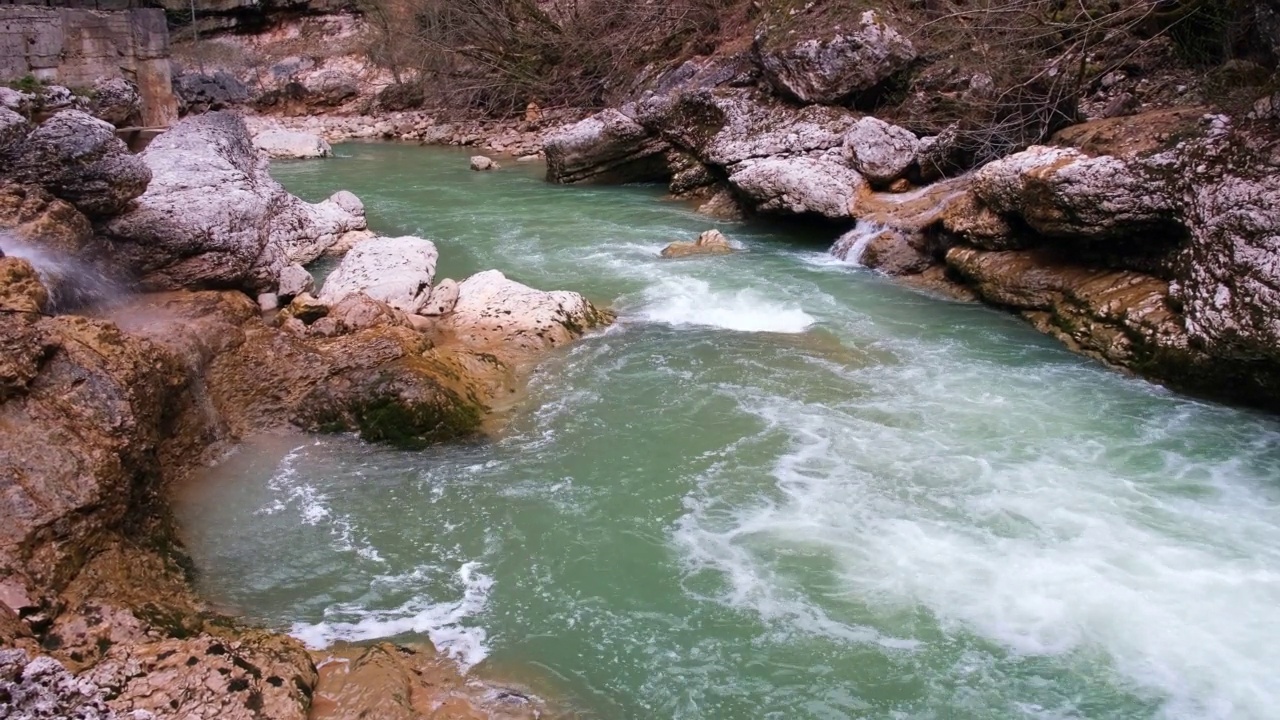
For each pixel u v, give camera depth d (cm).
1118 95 1464
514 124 2989
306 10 3862
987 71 1556
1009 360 1030
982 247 1246
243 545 675
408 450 811
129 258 965
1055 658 567
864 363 1016
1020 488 756
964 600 618
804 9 1839
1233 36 1322
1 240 815
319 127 3138
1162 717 522
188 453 753
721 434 845
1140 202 1028
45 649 490
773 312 1167
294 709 478
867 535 690
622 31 2766
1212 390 923
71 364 628
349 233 1511
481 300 1109
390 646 561
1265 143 935
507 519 712
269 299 1109
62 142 913
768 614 605
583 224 1694
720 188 1897
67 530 552
